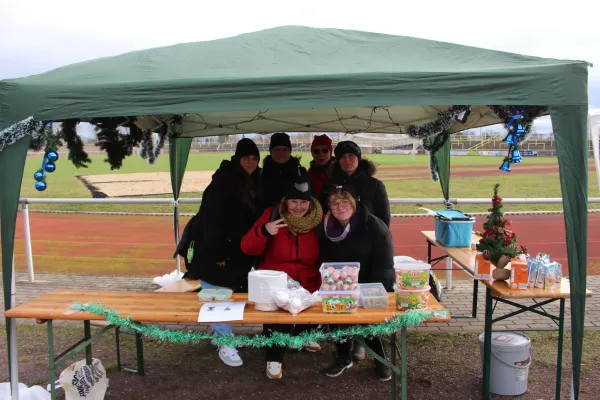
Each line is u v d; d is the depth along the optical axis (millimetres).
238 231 4012
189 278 5000
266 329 3707
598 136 3578
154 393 3791
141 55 3473
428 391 3770
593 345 4598
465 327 5113
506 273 3420
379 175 27375
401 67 3039
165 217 14422
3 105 3023
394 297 3281
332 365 4031
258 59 3316
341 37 3768
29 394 3506
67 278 7395
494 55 3330
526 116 3207
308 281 3635
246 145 3963
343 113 5488
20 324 5301
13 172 3076
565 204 2895
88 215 14938
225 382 3959
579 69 2879
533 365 4195
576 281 2926
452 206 6164
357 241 3447
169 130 5629
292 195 3441
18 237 11758
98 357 4449
